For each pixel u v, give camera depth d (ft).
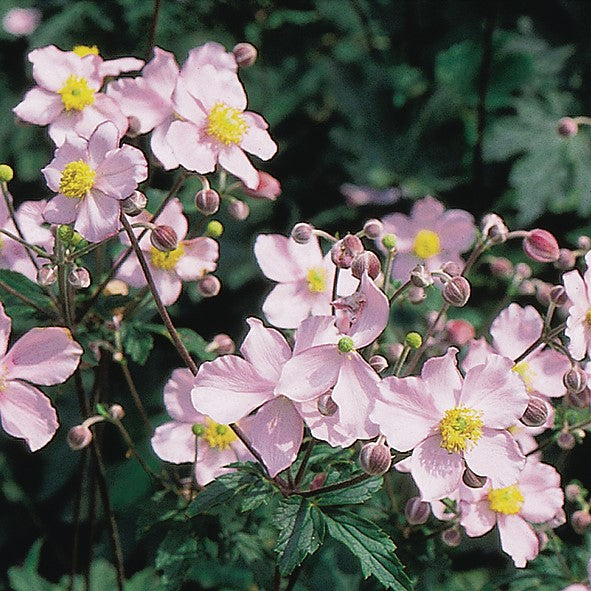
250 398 2.45
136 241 2.52
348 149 3.92
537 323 2.66
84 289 2.84
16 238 2.58
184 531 2.75
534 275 3.74
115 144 2.50
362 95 3.96
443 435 2.40
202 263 2.83
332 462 2.57
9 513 3.99
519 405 2.42
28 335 2.51
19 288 2.76
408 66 3.96
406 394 2.40
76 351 2.52
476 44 3.90
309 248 2.75
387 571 2.44
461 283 2.50
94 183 2.50
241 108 2.74
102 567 3.46
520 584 2.90
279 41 3.99
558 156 3.78
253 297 3.84
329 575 3.19
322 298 2.74
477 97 3.93
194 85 2.71
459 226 3.39
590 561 2.64
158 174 3.48
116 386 3.82
